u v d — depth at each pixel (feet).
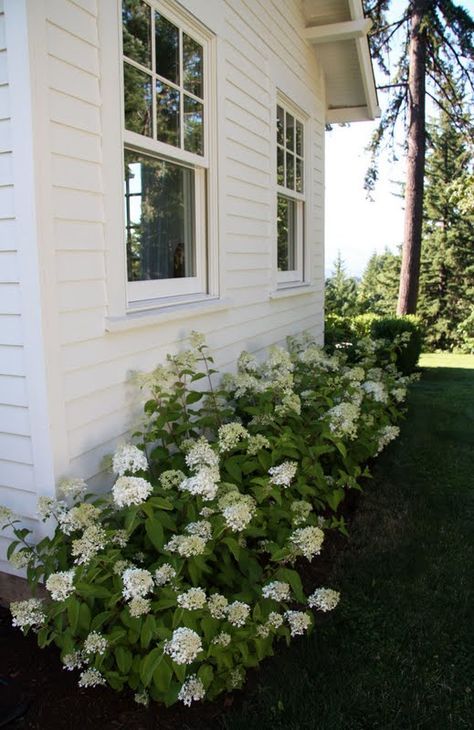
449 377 30.53
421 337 31.68
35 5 7.26
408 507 12.71
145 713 6.88
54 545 7.32
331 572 10.02
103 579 6.65
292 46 18.56
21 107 7.31
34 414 7.89
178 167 11.78
